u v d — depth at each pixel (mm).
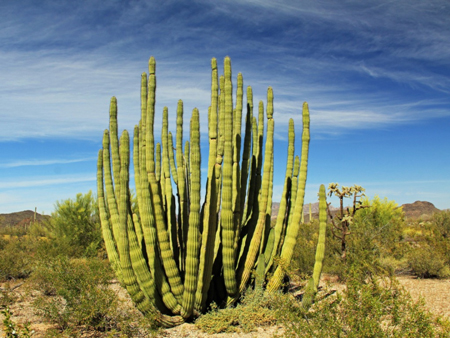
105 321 6965
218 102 7953
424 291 9766
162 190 8547
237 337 6434
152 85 7051
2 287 11227
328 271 11453
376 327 4555
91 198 19234
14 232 31781
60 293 7078
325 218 7422
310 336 4809
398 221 16828
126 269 6855
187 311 7078
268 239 8406
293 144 8406
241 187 8125
